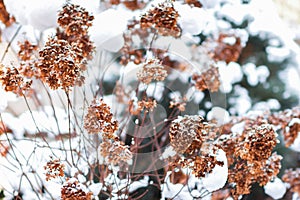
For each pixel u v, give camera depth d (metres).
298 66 2.62
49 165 1.92
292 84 2.61
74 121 2.04
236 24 2.55
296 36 2.71
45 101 2.14
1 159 2.09
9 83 1.90
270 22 2.60
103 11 2.09
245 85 2.60
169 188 2.03
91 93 1.96
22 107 2.19
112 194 2.02
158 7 1.96
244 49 2.60
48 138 2.13
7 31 2.10
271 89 2.61
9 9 2.00
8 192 2.06
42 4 1.92
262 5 2.60
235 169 2.07
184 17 2.00
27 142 2.10
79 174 1.99
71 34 1.92
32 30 2.05
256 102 2.59
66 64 1.85
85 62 1.94
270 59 2.61
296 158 2.50
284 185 2.32
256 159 1.98
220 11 2.54
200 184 2.08
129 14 2.01
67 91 1.90
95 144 1.98
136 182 2.09
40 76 1.93
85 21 1.92
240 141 2.08
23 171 2.04
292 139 2.26
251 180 2.14
